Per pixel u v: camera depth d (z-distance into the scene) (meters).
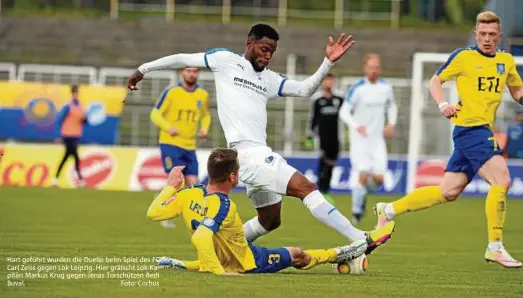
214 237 20.31
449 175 25.44
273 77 22.53
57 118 55.53
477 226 40.03
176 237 31.50
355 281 20.22
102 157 57.88
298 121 64.94
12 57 80.00
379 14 87.44
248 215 41.25
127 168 57.78
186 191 20.56
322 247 29.77
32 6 87.75
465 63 24.77
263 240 31.72
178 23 84.06
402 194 58.44
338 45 22.22
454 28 88.06
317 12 88.06
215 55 22.25
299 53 81.00
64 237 30.06
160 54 81.81
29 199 47.03
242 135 21.91
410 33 83.75
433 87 24.91
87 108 61.78
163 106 36.41
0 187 55.31
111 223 36.16
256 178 21.72
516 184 58.78
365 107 41.31
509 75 25.22
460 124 25.03
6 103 61.16
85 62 80.00
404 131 64.25
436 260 27.03
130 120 64.81
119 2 86.25
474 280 21.88
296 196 21.69
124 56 81.44
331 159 49.03
